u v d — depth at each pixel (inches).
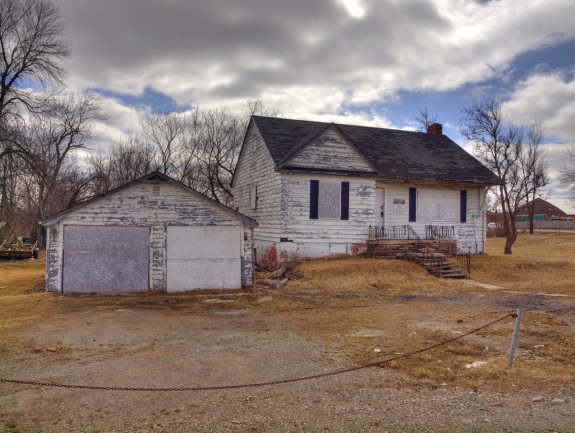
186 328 457.7
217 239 693.3
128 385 291.9
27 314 515.5
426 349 345.7
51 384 282.0
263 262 952.3
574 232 2425.0
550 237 1955.0
